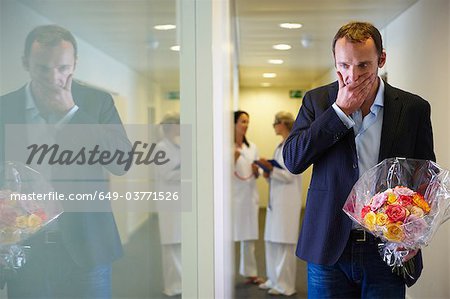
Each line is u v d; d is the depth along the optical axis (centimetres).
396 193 172
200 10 183
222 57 265
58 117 163
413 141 189
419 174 179
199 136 185
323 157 190
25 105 161
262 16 498
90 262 166
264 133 1075
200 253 190
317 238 189
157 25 173
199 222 191
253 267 498
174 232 177
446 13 358
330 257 186
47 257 163
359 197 177
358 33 176
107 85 166
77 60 163
